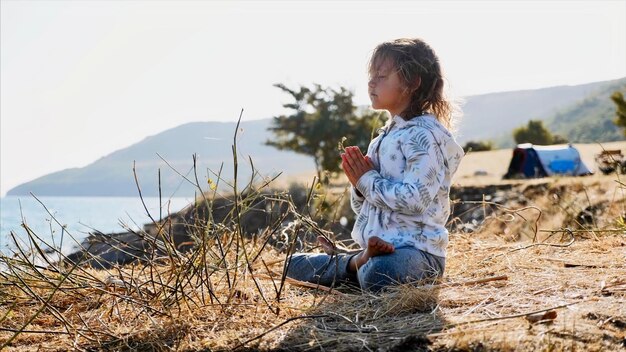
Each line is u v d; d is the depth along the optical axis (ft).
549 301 10.67
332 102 96.58
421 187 12.23
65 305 12.17
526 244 16.22
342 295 11.89
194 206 12.84
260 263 14.47
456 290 11.63
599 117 583.17
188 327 10.34
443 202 12.88
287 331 9.96
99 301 12.08
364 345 9.14
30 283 12.75
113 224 13.97
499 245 16.38
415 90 13.08
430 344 9.03
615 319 9.53
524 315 9.67
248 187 13.29
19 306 12.13
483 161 131.34
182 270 11.77
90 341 10.18
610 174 44.98
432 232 12.64
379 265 12.13
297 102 96.48
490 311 10.30
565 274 12.57
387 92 13.09
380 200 12.42
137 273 13.84
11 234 11.62
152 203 13.66
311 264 13.33
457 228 18.94
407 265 12.17
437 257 12.73
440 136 12.67
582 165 94.48
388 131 13.32
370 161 12.90
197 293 11.63
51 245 12.73
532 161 93.66
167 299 11.38
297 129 95.04
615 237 17.12
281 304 11.31
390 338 9.31
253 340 9.64
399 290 11.29
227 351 9.46
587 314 9.79
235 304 11.21
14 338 10.41
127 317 11.21
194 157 12.17
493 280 12.10
